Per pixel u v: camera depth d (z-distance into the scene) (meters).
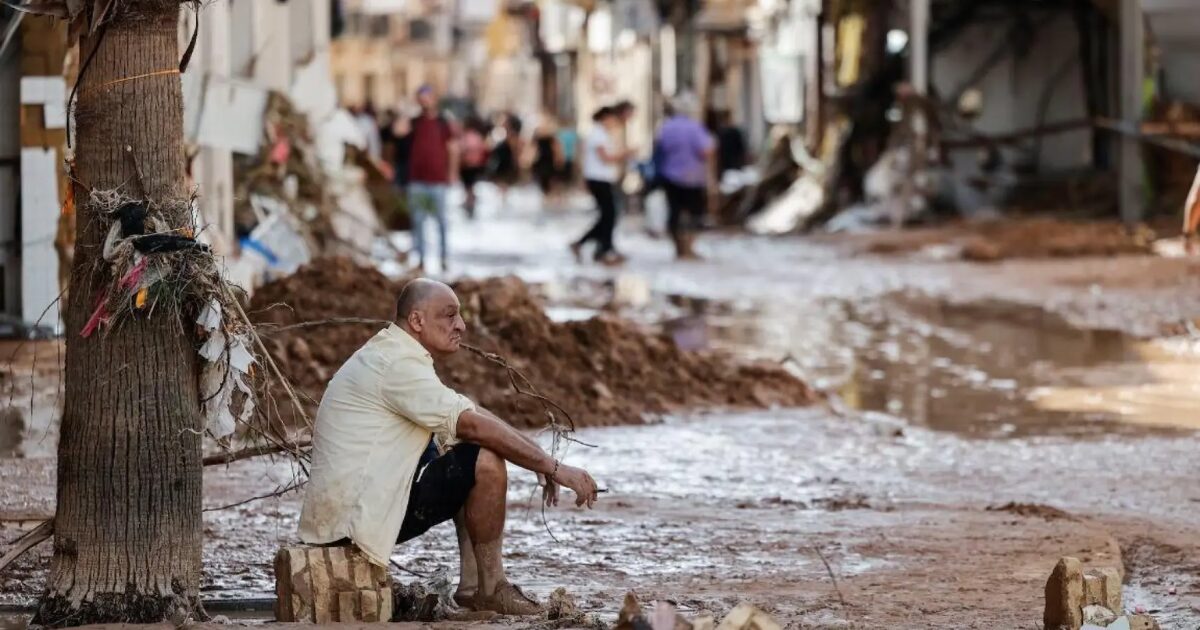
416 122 48.81
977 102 68.44
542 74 154.62
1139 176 58.84
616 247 63.47
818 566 15.99
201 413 13.16
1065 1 65.88
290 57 42.00
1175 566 16.30
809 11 80.50
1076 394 28.61
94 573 12.83
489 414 13.49
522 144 132.88
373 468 13.24
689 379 27.28
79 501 12.84
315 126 42.12
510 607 13.56
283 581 13.05
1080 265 50.06
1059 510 18.73
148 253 12.57
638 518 18.33
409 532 13.59
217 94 33.22
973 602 14.35
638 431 24.45
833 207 70.31
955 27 68.31
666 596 14.62
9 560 12.91
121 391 12.76
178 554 13.00
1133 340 35.34
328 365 25.22
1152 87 60.09
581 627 12.78
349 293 26.84
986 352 34.03
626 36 122.25
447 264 53.03
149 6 12.66
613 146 55.06
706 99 99.31
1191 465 22.02
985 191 66.81
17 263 30.02
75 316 12.84
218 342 12.95
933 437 24.45
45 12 12.80
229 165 34.28
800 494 20.11
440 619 13.30
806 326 38.41
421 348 13.48
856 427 25.09
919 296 44.25
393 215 50.00
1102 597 12.54
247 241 35.09
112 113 12.69
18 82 29.84
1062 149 67.25
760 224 73.69
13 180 29.95
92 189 12.72
